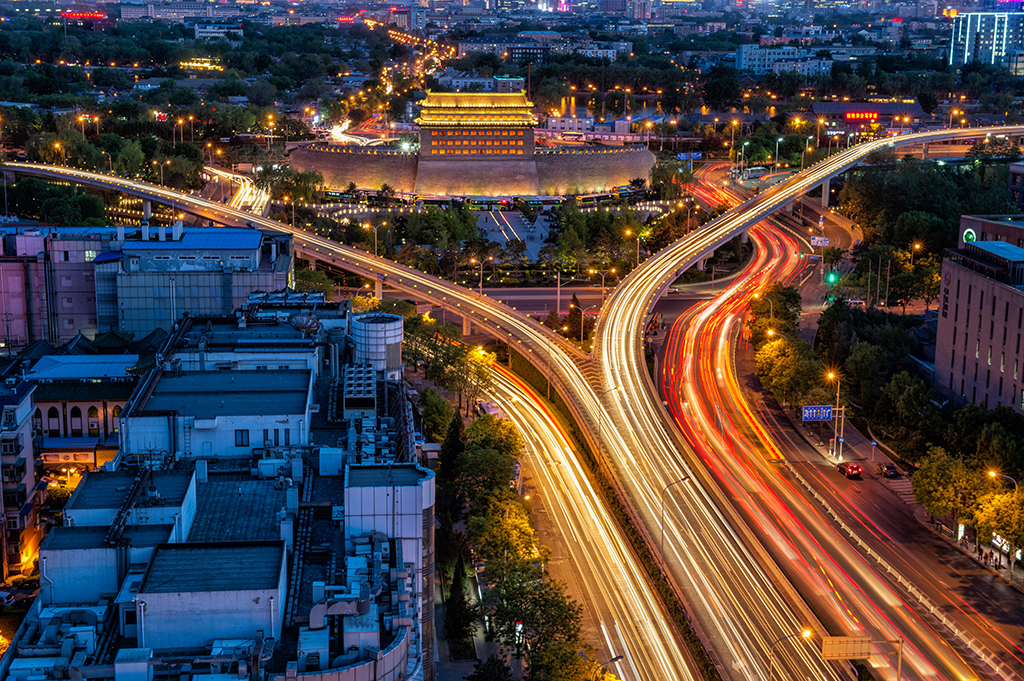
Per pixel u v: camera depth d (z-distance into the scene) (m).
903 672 196.00
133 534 143.38
